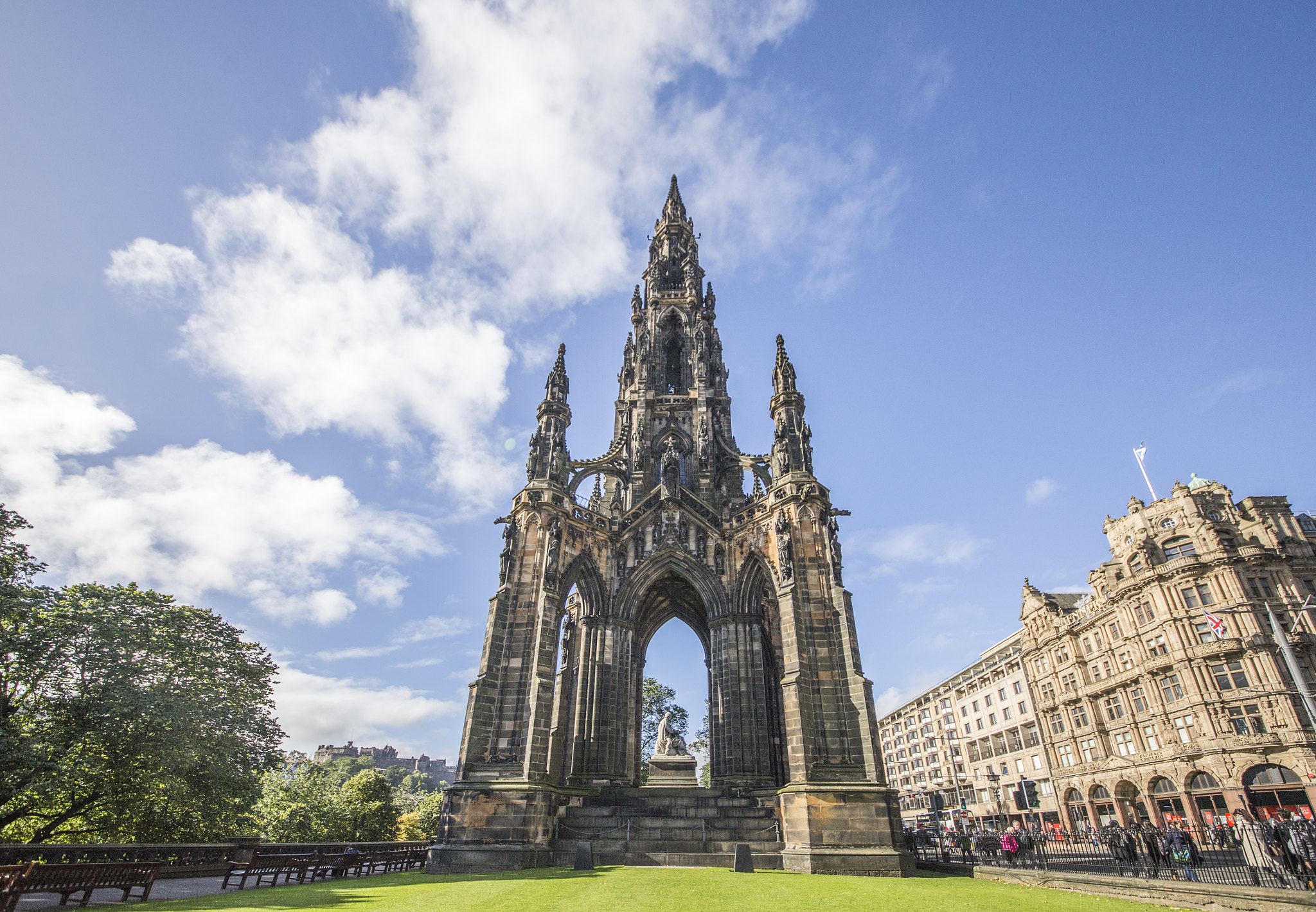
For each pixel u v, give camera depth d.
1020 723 96.81
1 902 16.27
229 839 31.92
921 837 45.81
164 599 41.22
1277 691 58.09
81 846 24.45
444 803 33.50
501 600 38.94
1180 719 65.69
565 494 44.50
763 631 50.66
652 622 55.00
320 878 29.39
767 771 40.12
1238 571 64.50
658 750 44.91
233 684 41.81
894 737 151.50
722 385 64.31
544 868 30.94
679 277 72.62
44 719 35.12
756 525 45.22
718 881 24.67
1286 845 23.64
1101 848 38.38
